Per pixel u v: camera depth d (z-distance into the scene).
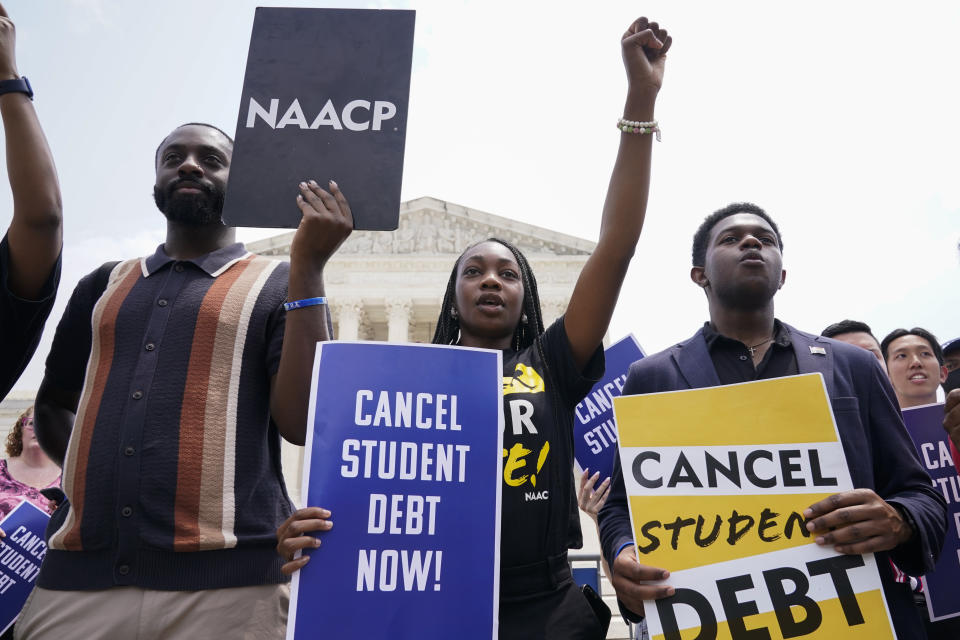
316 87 2.46
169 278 2.74
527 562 2.51
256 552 2.40
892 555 2.44
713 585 2.25
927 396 4.91
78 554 2.32
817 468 2.35
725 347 3.04
